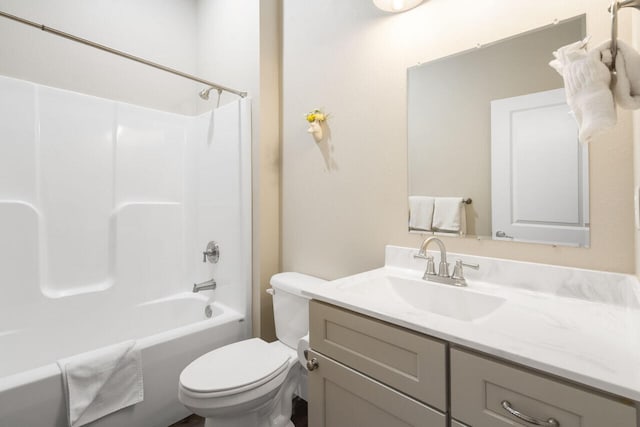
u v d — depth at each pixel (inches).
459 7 48.3
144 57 91.6
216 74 91.4
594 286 37.1
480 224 46.6
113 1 86.4
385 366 33.6
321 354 40.6
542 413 23.9
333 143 65.3
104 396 51.3
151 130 89.1
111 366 51.9
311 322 41.9
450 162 49.4
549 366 23.0
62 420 48.2
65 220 74.6
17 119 68.6
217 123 85.6
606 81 25.5
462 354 27.9
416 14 53.0
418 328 30.4
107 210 81.0
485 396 26.7
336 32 64.6
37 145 71.1
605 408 21.3
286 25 75.5
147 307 83.2
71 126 75.9
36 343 68.4
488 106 45.6
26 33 72.8
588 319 31.9
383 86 57.1
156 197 89.7
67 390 48.0
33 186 70.4
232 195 80.0
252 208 76.9
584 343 26.4
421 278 48.4
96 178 79.4
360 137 60.6
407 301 47.6
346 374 37.2
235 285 78.5
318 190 68.5
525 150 42.6
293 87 73.6
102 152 80.5
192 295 89.2
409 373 31.8
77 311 74.3
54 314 71.2
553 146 40.5
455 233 48.8
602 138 37.4
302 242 72.1
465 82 47.7
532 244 42.3
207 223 88.6
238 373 50.6
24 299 67.8
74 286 75.5
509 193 43.9
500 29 44.6
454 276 45.4
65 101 75.2
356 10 61.2
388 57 56.4
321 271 68.1
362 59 60.2
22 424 45.1
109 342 77.6
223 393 46.7
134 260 84.4
